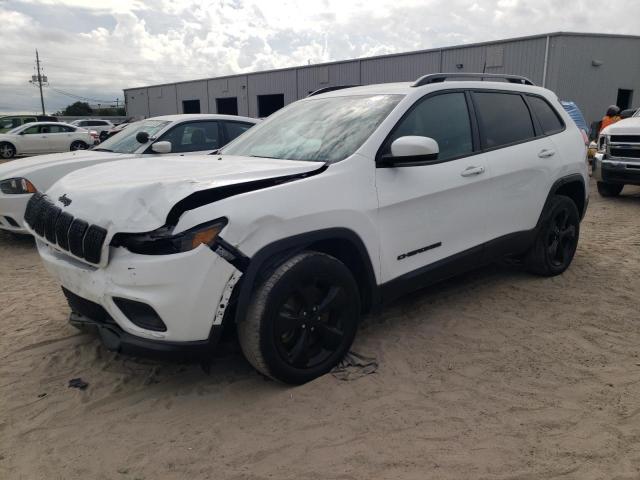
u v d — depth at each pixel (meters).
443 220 3.75
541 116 4.83
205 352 2.78
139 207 2.71
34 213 3.37
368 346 3.65
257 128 4.41
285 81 36.34
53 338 3.90
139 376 3.35
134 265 2.66
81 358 3.60
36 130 21.91
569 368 3.34
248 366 3.43
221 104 43.28
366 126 3.54
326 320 3.21
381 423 2.78
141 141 6.96
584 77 24.22
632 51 25.34
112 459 2.57
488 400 2.99
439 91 3.89
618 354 3.51
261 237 2.80
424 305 4.39
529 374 3.27
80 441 2.71
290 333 3.06
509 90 4.55
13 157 21.50
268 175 3.00
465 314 4.19
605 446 2.57
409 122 3.62
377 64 30.23
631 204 9.39
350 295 3.23
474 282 4.93
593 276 5.07
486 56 25.42
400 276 3.54
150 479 2.43
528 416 2.83
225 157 3.79
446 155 3.81
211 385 3.21
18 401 3.09
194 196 2.72
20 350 3.72
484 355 3.52
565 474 2.39
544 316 4.14
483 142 4.11
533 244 4.79
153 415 2.92
